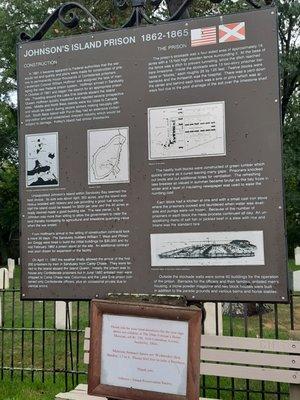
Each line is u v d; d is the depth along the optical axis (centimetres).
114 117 429
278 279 384
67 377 546
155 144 416
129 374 343
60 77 445
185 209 407
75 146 437
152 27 423
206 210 402
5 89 2436
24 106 452
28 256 442
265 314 977
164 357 337
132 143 423
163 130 415
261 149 394
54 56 448
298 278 949
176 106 413
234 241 395
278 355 406
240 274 392
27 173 448
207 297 397
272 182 391
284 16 2381
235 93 402
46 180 442
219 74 405
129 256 418
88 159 433
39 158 446
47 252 438
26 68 454
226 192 399
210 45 409
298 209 2900
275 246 386
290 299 409
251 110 397
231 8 1650
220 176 400
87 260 428
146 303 351
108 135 429
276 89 393
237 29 403
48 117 446
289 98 2636
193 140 408
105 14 1259
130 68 427
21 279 441
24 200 446
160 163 414
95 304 358
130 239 418
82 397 402
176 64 416
